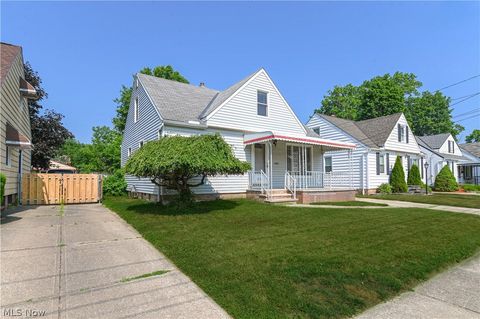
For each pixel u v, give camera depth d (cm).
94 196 1427
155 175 1012
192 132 1337
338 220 872
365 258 536
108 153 3162
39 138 2109
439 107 4631
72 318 325
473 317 360
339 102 4384
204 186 1341
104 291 397
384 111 3897
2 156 1014
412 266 517
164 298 380
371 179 2142
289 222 834
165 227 766
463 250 638
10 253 547
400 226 812
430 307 386
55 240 650
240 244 607
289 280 432
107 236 699
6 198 1129
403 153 2438
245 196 1459
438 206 1405
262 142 1399
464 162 3272
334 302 379
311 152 1764
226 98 1430
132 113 1834
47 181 1345
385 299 403
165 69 3453
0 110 980
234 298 378
